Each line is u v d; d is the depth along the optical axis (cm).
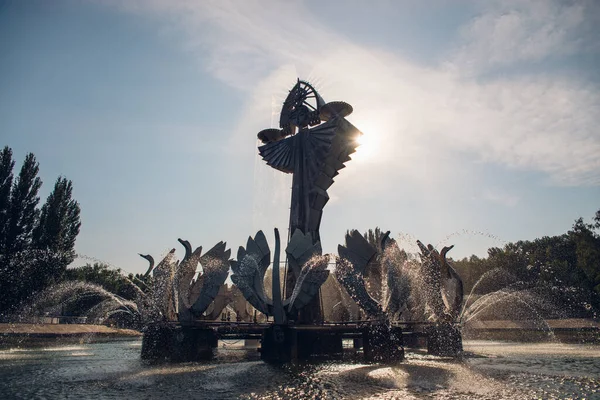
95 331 3891
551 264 5872
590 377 1387
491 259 6562
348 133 2773
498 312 4597
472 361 1852
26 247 4016
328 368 1672
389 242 2227
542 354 2092
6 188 3934
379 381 1361
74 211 4531
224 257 2220
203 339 2044
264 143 3250
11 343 2752
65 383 1362
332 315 3112
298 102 3009
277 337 2009
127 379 1431
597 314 5141
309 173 2783
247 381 1388
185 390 1252
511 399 1098
